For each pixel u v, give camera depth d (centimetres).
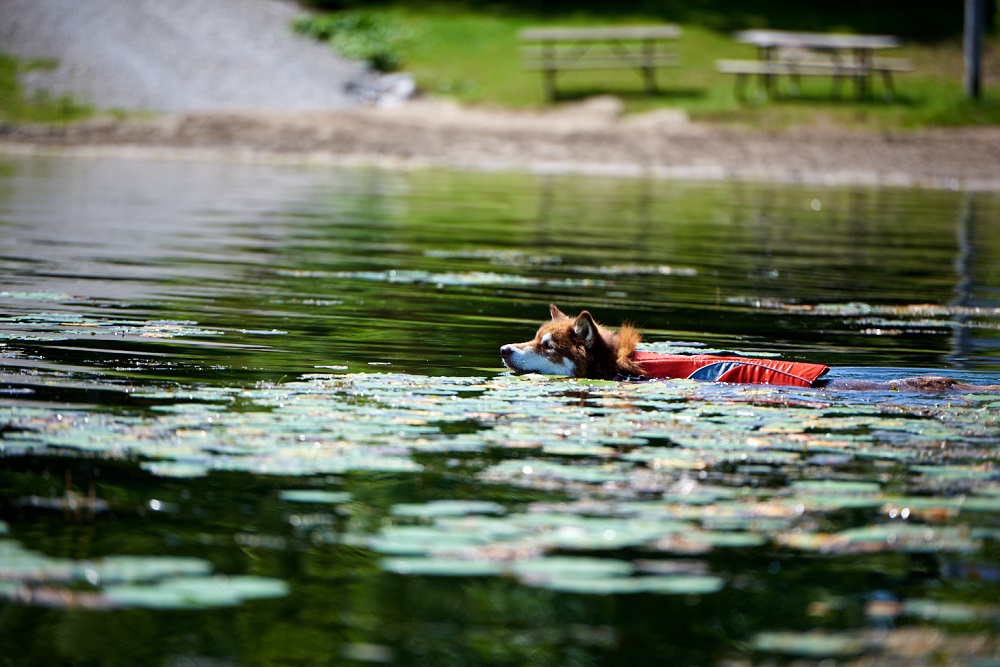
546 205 7556
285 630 1396
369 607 1461
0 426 2145
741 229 6594
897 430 2284
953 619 1452
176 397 2412
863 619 1444
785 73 12038
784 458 2069
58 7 12025
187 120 10444
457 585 1524
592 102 11850
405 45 13288
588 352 2862
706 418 2358
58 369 2642
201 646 1360
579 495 1848
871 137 10969
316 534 1672
